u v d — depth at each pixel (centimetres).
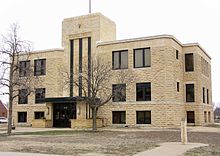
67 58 4572
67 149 1694
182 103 4141
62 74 4156
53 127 4212
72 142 2081
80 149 1694
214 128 3622
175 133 2917
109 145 1883
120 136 2592
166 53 3825
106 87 3738
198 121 4191
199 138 2355
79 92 4281
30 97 4697
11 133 2945
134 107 3919
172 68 3866
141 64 3969
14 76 3072
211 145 1862
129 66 4022
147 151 1593
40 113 4616
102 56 4194
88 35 4472
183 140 1936
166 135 2680
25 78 3228
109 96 3706
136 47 3997
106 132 3103
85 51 4469
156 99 3806
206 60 4897
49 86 4578
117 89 3928
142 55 3972
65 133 3000
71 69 4494
